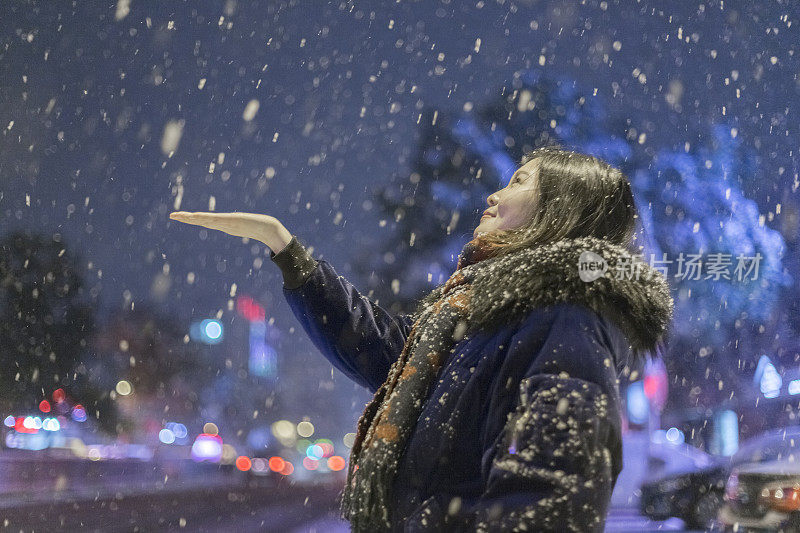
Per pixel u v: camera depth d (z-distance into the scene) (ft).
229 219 6.49
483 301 4.81
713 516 34.30
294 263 6.51
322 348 6.66
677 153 58.29
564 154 5.78
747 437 39.68
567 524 3.98
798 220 55.83
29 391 95.71
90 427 106.11
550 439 4.13
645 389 41.78
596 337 4.54
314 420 233.55
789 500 22.67
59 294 96.32
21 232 95.20
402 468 4.78
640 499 36.58
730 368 60.18
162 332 132.16
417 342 5.28
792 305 57.11
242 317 187.21
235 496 64.49
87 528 36.17
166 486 84.69
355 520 4.86
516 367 4.55
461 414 4.66
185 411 141.18
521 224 5.65
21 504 49.14
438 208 75.97
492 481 4.22
